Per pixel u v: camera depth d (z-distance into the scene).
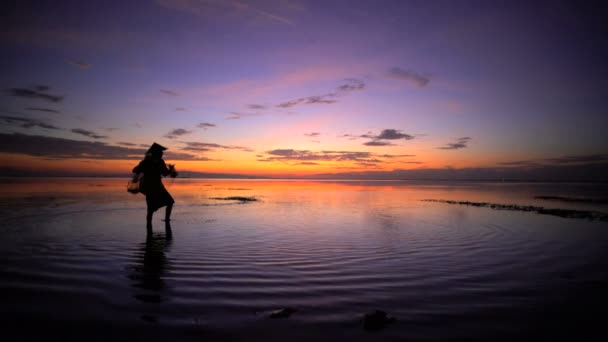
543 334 2.98
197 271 4.85
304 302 3.71
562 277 4.79
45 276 4.42
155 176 8.54
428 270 5.11
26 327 2.94
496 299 3.88
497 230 9.18
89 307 3.42
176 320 3.15
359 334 2.93
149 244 6.67
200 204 16.52
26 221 9.32
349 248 6.66
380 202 18.92
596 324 3.20
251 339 2.80
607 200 22.94
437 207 16.16
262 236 7.89
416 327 3.10
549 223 10.71
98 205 13.97
